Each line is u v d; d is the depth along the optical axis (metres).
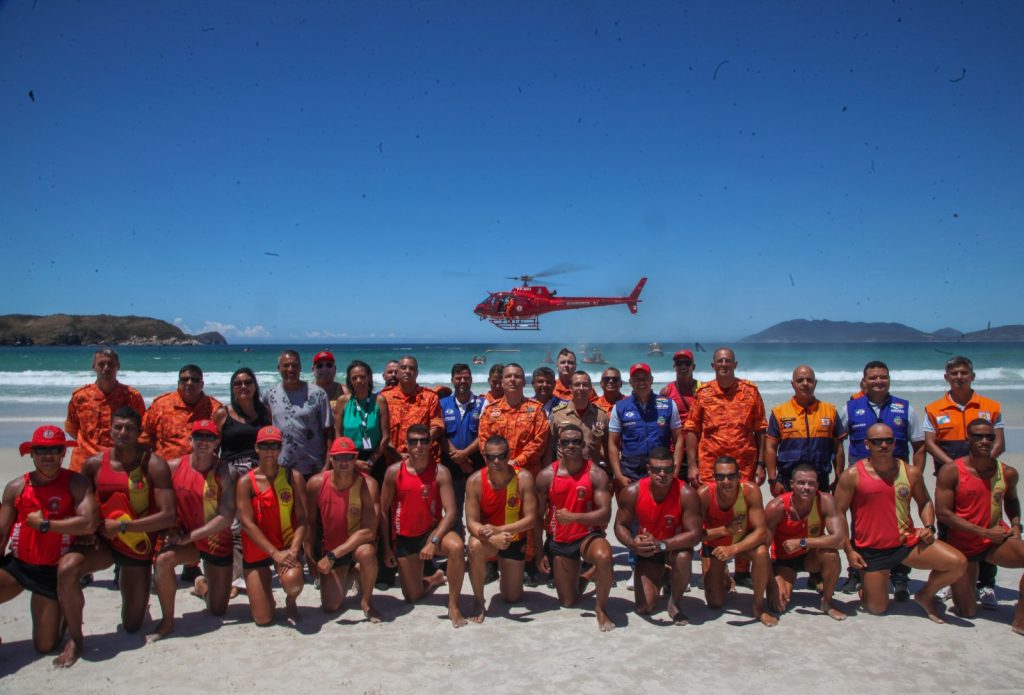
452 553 4.56
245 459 5.18
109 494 4.26
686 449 5.66
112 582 5.46
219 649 4.13
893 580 5.03
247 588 4.52
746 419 5.35
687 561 4.54
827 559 4.66
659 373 33.12
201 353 72.12
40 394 22.17
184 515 4.61
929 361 48.41
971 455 4.65
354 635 4.37
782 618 4.68
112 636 4.31
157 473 4.29
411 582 4.98
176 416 5.31
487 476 4.78
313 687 3.64
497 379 6.82
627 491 4.73
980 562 4.91
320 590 4.93
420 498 4.89
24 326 117.62
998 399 19.72
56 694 3.52
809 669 3.87
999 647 4.18
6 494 4.01
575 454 4.75
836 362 45.91
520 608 4.91
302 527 4.62
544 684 3.70
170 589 4.33
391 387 6.34
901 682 3.71
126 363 49.09
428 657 4.04
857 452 5.27
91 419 5.41
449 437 6.02
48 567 4.00
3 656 3.99
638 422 5.54
